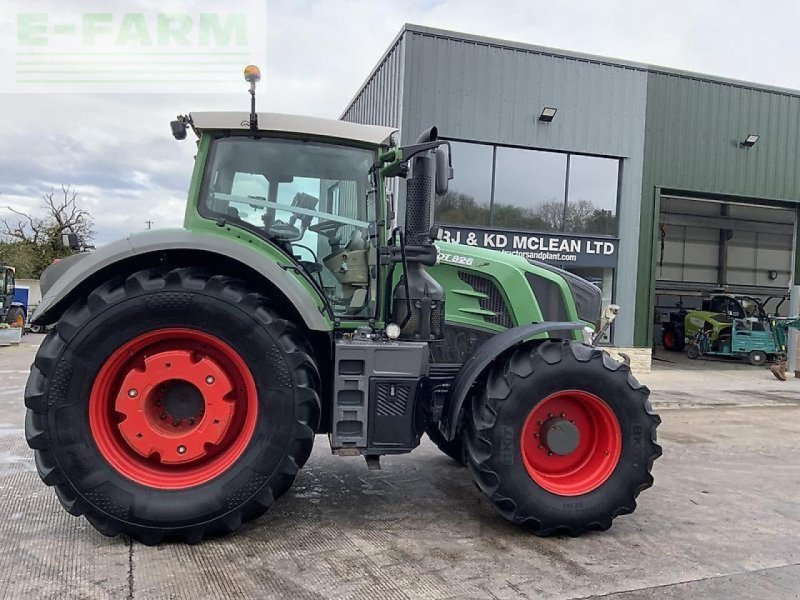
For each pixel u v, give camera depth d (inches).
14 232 1165.1
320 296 133.6
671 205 751.7
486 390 130.5
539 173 452.8
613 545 128.4
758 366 590.6
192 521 117.2
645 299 489.1
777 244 871.7
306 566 112.5
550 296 158.4
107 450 118.0
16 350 554.6
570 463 137.6
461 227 433.1
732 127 506.0
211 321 118.2
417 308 135.6
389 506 147.5
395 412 126.3
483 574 112.0
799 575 116.4
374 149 139.5
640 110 474.3
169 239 119.5
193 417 122.0
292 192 136.8
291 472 121.1
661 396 371.2
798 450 229.3
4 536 122.4
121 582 103.7
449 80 418.9
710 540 133.3
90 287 124.0
